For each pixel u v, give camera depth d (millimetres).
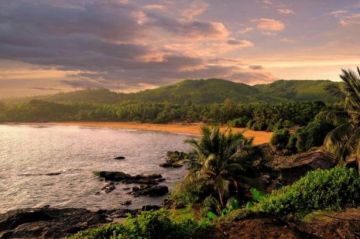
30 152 109562
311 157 43188
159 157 96688
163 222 13109
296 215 16109
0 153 107312
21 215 40781
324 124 66188
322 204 16938
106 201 51844
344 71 30578
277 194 19938
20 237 36406
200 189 35031
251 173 36938
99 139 147875
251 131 135000
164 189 55969
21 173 73875
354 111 30844
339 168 19375
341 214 15859
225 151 35594
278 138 73688
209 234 13211
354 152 29797
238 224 13984
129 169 78125
